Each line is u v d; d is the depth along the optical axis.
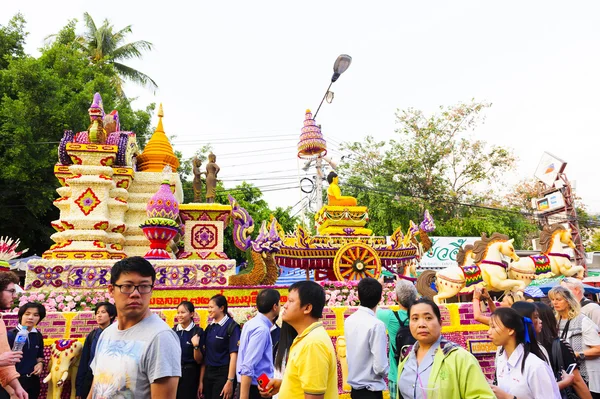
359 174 32.59
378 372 4.75
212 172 11.91
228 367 6.39
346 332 5.09
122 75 32.19
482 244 11.79
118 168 11.76
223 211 11.53
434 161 32.22
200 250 11.21
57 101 20.70
